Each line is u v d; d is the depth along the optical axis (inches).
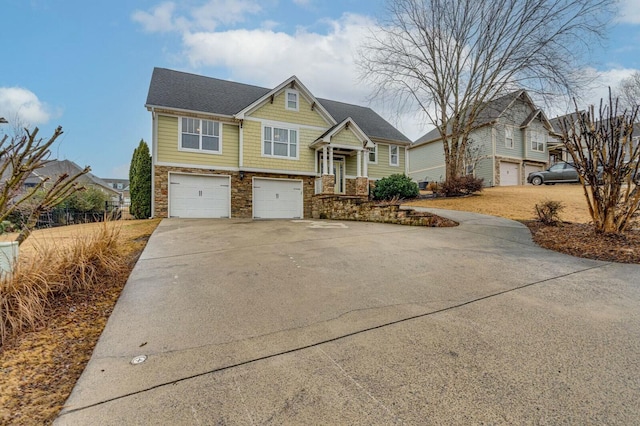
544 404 72.9
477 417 69.2
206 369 88.8
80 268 150.6
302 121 604.7
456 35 584.1
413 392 77.8
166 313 126.2
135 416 71.2
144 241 277.1
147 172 546.0
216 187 541.6
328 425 67.4
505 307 127.9
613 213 238.7
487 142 850.8
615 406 71.9
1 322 105.5
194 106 527.2
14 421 69.8
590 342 99.9
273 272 178.4
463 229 313.7
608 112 243.3
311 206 610.2
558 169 721.6
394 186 593.3
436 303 133.5
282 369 88.3
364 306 131.4
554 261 196.7
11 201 155.9
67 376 87.3
